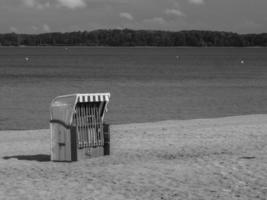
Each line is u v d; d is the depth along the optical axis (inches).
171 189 376.5
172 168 453.4
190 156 520.7
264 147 570.3
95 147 519.8
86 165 477.1
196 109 1216.8
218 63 4520.2
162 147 583.8
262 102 1387.8
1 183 401.4
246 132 693.3
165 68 3513.8
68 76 2554.1
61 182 403.5
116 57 6259.8
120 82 2161.7
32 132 780.0
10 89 1763.0
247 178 406.6
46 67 3540.8
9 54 7337.6
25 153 571.5
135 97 1499.8
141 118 1037.8
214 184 390.0
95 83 2097.7
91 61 4822.8
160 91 1724.9
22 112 1122.7
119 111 1151.6
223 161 479.8
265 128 735.7
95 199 351.3
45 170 456.4
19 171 453.4
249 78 2482.8
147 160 499.8
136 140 639.8
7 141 675.4
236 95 1589.6
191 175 422.3
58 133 501.0
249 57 6599.4
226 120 908.6
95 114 518.6
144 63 4421.8
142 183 396.5
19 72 2898.6
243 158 494.9
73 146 494.6
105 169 454.3
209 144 599.2
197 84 2065.7
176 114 1114.1
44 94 1592.0
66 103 493.7
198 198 350.9
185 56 6958.7
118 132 719.7
